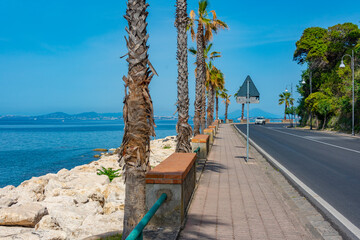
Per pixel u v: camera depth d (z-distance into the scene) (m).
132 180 4.58
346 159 16.14
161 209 5.79
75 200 8.58
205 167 12.95
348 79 44.22
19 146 47.69
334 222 6.49
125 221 4.64
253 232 5.68
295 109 69.00
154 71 4.61
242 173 11.70
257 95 14.55
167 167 6.43
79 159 30.77
